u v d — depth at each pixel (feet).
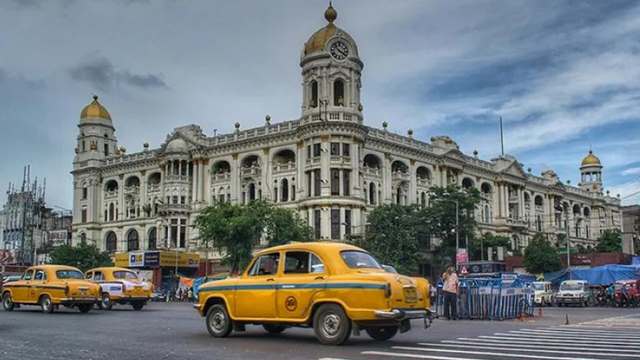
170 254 254.47
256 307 56.54
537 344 52.70
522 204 344.49
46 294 100.94
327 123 235.61
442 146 294.46
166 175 280.51
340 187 234.17
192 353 46.06
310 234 220.23
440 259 249.75
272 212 212.43
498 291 96.32
